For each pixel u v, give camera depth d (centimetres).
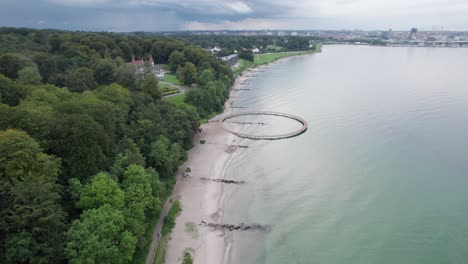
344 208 7088
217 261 5628
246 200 7462
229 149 10375
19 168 4644
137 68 16438
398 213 6850
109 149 6806
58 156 5697
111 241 4672
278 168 9012
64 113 6669
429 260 5600
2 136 4822
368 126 12112
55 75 12112
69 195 5419
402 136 11019
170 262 5516
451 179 8112
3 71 11581
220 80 17062
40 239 4053
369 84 19738
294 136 11350
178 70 18312
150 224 6178
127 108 9206
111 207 5141
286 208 7144
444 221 6562
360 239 6131
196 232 6312
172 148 8400
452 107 14225
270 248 5962
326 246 5988
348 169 8838
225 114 14200
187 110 10988
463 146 10056
